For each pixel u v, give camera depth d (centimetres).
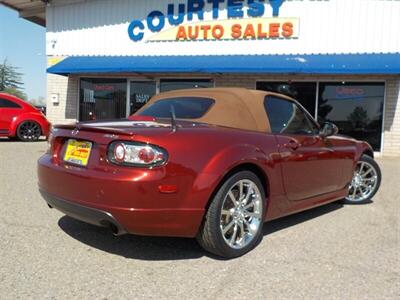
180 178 360
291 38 1379
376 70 1191
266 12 1397
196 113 468
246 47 1431
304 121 527
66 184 386
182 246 430
